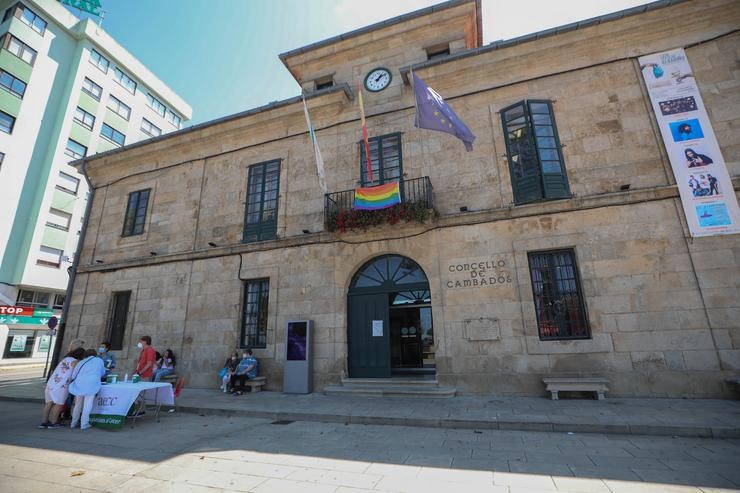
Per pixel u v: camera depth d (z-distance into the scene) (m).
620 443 4.85
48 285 23.69
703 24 8.39
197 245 11.75
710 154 7.72
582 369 7.45
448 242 8.94
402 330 10.73
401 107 10.45
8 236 22.22
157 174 13.20
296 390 9.00
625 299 7.51
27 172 23.50
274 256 10.55
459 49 10.89
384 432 5.73
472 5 10.79
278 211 10.94
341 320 9.43
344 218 9.33
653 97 8.36
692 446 4.66
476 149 9.39
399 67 11.05
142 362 8.41
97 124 27.94
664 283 7.37
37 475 4.04
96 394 6.41
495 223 8.67
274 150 11.64
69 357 6.54
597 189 8.25
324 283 9.82
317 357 9.36
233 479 3.88
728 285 7.03
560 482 3.63
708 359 6.88
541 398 7.43
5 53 22.95
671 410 6.01
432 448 4.83
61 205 24.84
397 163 10.05
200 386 10.30
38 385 11.88
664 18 8.45
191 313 11.07
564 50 9.10
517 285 8.20
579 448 4.68
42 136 24.56
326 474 3.98
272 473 4.04
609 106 8.63
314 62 12.36
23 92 23.67
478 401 7.34
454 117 8.43
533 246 8.29
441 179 9.48
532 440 5.08
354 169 10.41
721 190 7.48
